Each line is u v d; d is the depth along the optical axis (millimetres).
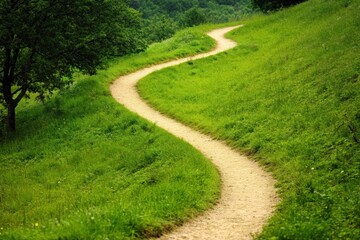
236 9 182125
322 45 29375
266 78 29328
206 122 25797
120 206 12352
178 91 34188
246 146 20797
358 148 15594
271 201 14406
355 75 21359
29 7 29203
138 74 40594
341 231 9852
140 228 11094
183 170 17375
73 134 28281
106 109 30625
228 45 49750
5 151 27922
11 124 31828
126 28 38938
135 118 27438
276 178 16500
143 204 13250
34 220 15680
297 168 16203
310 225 10055
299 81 25219
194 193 14602
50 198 19391
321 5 47125
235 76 34562
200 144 22531
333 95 20922
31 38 29734
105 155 23656
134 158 21625
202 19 105312
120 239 10148
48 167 24094
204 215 13305
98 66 36500
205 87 34156
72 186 20672
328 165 15375
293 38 39469
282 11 56344
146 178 18391
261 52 41281
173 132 25172
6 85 31578
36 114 34250
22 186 21812
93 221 10633
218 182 16641
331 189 13469
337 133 17328
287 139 19375
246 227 12070
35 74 31953
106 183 19719
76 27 32594
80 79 39094
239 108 26031
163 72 39406
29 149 27562
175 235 11516
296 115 21156
